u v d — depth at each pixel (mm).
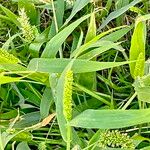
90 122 302
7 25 452
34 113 397
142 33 342
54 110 394
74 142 352
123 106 373
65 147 380
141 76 349
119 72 413
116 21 441
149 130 375
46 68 344
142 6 449
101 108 377
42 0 425
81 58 359
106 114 302
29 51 406
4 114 397
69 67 316
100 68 334
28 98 406
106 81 396
